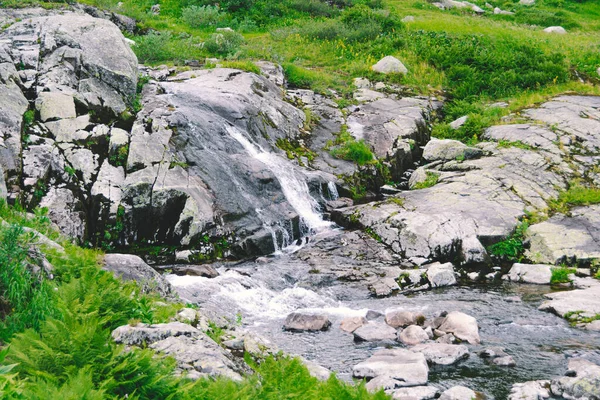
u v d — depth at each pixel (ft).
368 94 84.84
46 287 23.27
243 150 59.93
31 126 49.26
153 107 59.41
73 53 57.11
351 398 17.12
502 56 98.07
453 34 111.34
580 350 33.60
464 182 61.67
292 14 122.42
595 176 63.77
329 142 70.69
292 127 70.69
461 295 43.96
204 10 112.06
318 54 100.27
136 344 22.67
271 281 44.88
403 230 52.47
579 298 41.22
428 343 34.14
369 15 113.39
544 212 56.70
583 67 98.22
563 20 140.46
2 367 13.93
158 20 109.60
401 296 43.86
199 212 50.83
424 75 94.02
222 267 47.60
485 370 31.17
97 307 21.47
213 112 63.00
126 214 49.11
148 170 51.78
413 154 73.31
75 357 16.28
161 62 82.58
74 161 49.29
